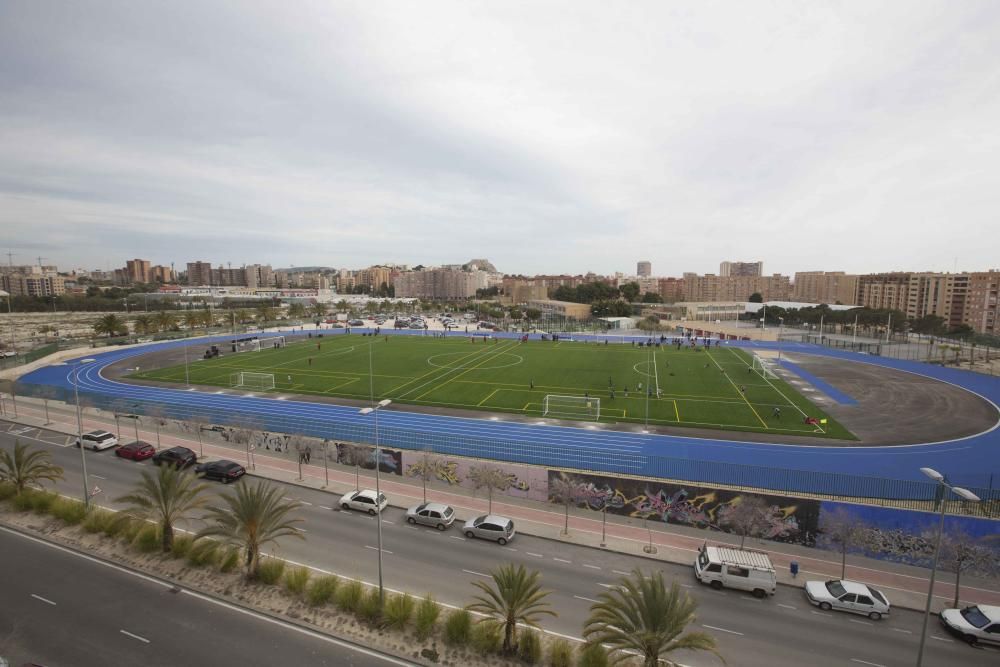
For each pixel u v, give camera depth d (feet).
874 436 159.53
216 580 82.53
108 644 66.54
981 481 125.39
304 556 91.04
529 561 91.09
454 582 83.82
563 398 203.62
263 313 524.11
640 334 458.50
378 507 73.72
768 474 122.01
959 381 245.86
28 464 114.11
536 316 624.18
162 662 63.36
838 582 80.79
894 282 582.76
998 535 87.76
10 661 62.80
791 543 99.30
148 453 139.44
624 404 197.26
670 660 66.54
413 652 66.95
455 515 108.58
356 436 151.84
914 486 112.68
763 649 68.90
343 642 68.64
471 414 181.98
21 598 76.64
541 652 66.95
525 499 117.80
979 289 490.49
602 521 107.55
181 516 92.94
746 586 82.07
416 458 128.77
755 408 192.44
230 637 68.80
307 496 117.60
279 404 195.93
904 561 92.63
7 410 186.19
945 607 79.41
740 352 340.80
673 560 92.58
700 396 211.41
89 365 280.31
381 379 242.37
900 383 240.73
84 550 91.35
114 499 113.29
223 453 144.87
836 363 299.38
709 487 109.50
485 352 334.03
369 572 86.28
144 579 82.74
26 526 99.96
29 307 621.31
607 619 60.59
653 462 132.67
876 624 75.25
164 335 389.19
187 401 200.75
